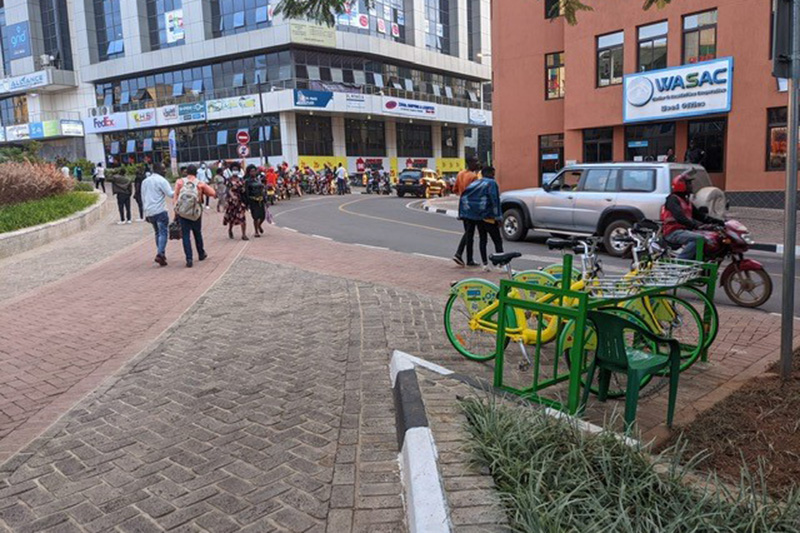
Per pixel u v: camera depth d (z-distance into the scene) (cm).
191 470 378
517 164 2780
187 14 5159
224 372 562
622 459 307
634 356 412
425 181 3559
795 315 742
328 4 739
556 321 504
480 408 380
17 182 1950
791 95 466
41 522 326
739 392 468
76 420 461
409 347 616
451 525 271
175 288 962
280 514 325
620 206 1262
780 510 273
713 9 2002
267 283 990
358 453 388
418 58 5781
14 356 634
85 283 1035
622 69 2278
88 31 5778
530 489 275
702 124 2142
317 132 5100
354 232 1741
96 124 5759
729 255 802
